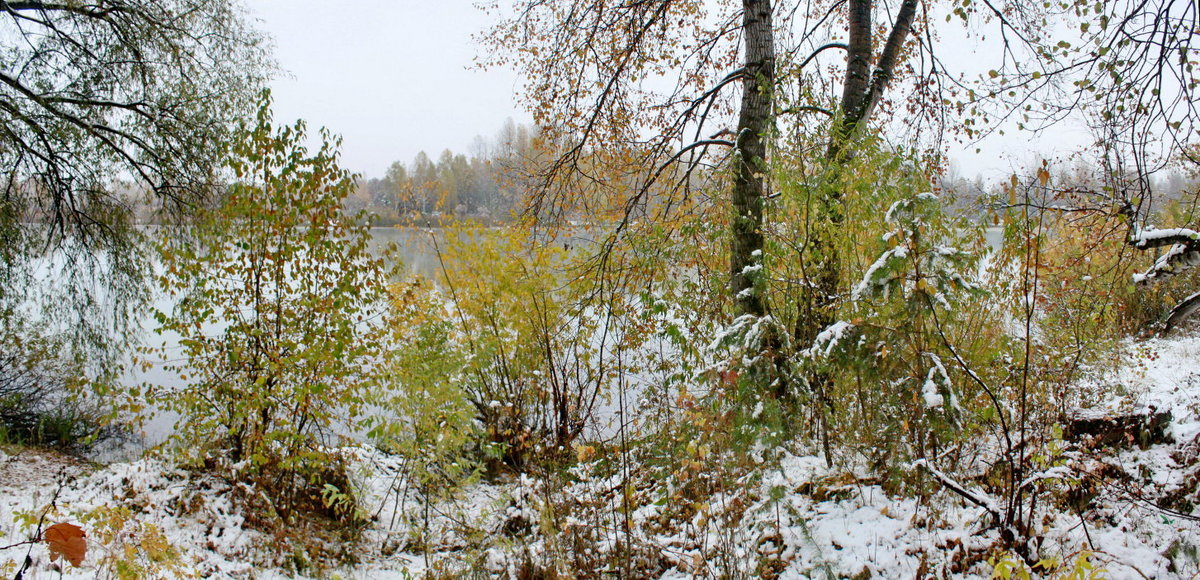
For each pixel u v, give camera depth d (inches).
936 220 177.8
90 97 380.2
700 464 178.1
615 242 292.4
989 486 181.6
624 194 350.0
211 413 241.0
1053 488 161.0
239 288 248.4
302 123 243.6
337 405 248.1
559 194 354.6
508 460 289.9
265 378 232.7
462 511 218.4
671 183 315.3
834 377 198.7
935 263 165.2
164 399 237.9
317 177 243.3
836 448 214.7
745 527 171.6
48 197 375.2
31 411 341.1
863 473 199.9
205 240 257.8
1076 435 214.1
